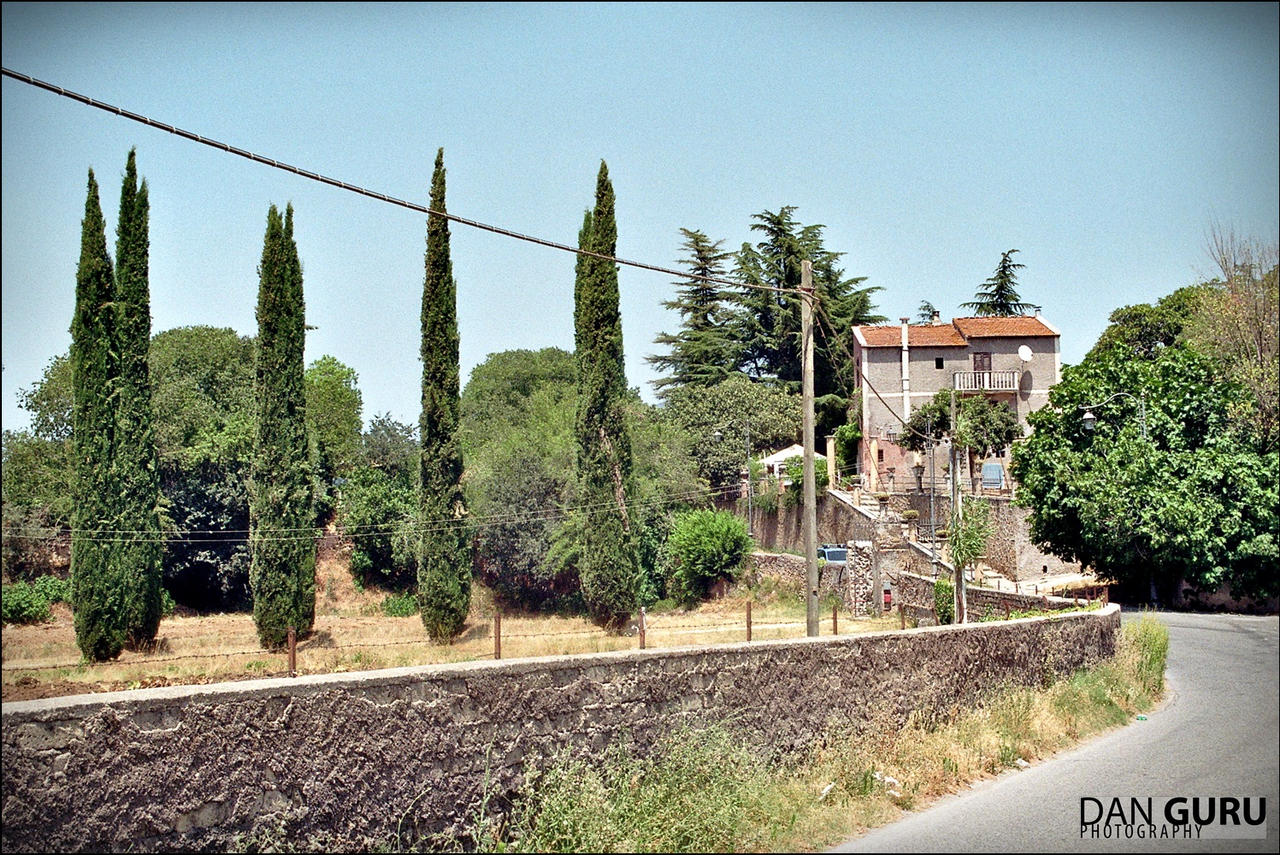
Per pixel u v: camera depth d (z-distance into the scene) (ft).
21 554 134.92
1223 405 103.40
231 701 19.97
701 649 28.78
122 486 108.06
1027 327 180.86
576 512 143.02
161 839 18.95
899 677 35.70
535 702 24.70
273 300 119.75
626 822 24.26
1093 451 106.42
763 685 30.40
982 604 88.99
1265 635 71.87
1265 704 46.65
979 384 175.11
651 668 27.40
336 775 21.12
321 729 21.03
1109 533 100.83
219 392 172.14
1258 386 105.50
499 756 23.85
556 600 155.33
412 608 164.45
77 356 107.96
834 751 31.45
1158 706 47.57
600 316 133.90
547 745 24.88
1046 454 107.45
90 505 106.11
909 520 133.49
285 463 118.83
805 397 54.24
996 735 36.52
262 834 20.08
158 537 111.55
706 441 189.98
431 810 22.52
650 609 157.79
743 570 157.69
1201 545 96.89
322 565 171.32
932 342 177.17
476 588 157.99
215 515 154.71
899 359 176.76
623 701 26.61
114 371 109.19
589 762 25.62
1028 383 177.37
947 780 31.58
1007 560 124.36
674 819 24.56
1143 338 178.40
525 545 152.05
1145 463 100.53
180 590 156.97
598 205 135.13
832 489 155.33
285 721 20.59
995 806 28.81
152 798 18.89
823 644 32.65
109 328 109.09
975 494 133.28
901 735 33.96
